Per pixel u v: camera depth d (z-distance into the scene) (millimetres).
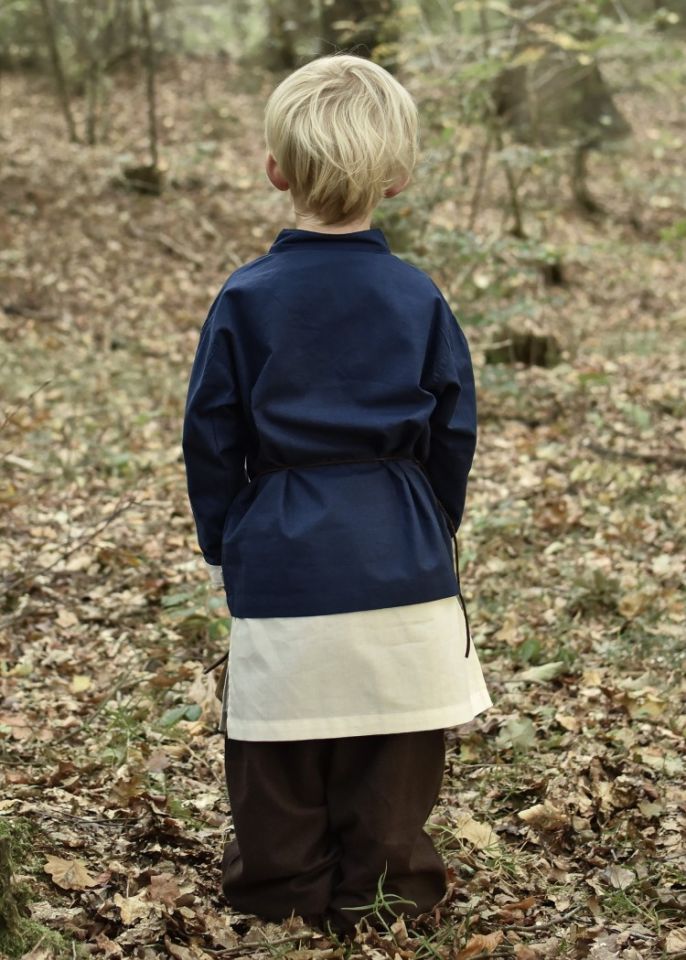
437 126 6820
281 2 15844
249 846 2113
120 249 9344
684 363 7598
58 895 2195
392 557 1971
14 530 4719
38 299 8141
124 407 6371
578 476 5383
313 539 1943
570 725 3164
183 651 3738
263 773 2074
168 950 2061
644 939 2207
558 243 10484
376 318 1990
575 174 12125
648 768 2906
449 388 2057
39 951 1931
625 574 4309
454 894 2355
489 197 11648
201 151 11617
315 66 2012
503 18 8367
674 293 9977
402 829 2111
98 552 4422
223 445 1996
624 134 12055
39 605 4020
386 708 1970
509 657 3691
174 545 4707
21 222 9469
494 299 7387
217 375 1968
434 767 2154
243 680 1997
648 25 8672
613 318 9148
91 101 12703
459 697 2031
